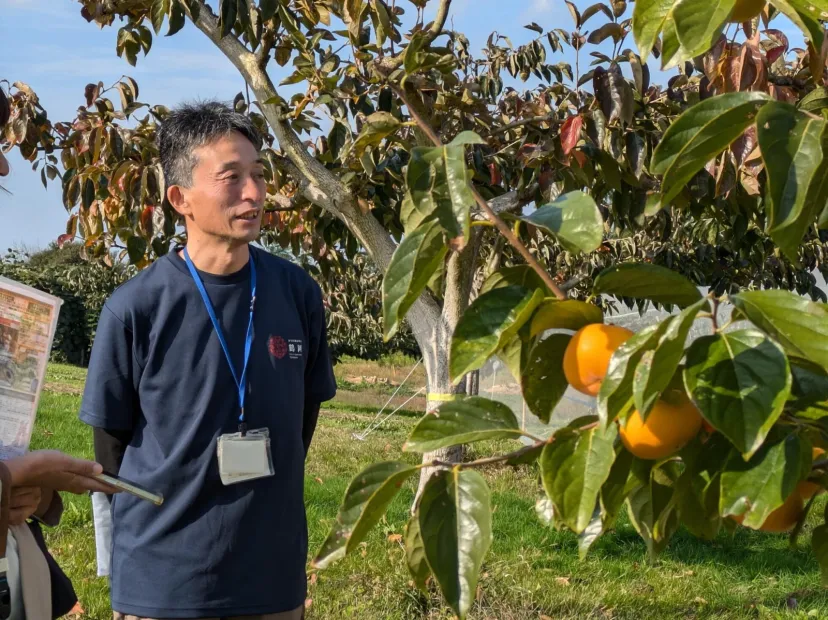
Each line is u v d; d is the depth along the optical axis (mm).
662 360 780
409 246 921
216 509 2307
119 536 2377
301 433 2500
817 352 764
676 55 935
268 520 2352
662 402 875
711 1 897
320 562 951
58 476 1854
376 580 4902
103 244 5906
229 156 2318
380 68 3580
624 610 4762
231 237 2354
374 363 32688
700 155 907
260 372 2387
